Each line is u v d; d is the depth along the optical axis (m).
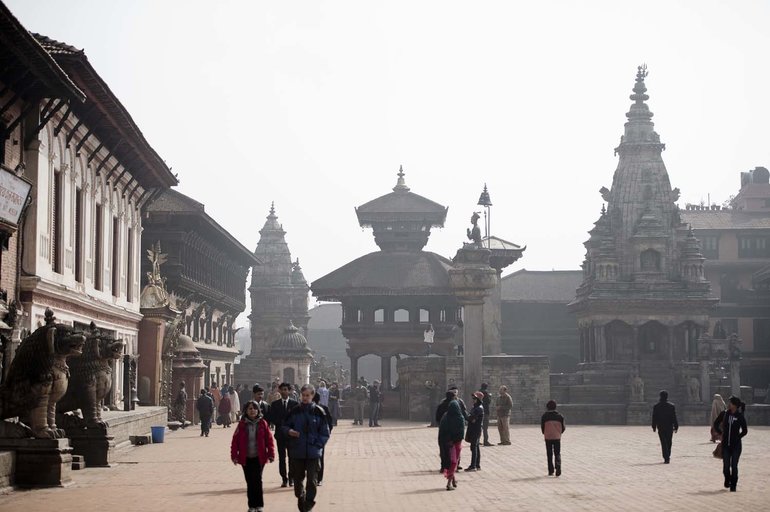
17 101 32.19
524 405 67.38
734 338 78.62
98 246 44.47
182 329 65.62
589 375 89.19
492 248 89.56
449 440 26.80
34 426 26.34
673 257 95.50
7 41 27.70
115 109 39.47
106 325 44.88
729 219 121.12
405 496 24.88
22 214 30.69
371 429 57.56
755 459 38.56
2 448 25.86
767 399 91.25
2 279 30.81
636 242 95.00
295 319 147.38
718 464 35.44
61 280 36.72
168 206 70.56
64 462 26.33
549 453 30.69
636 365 92.56
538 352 120.06
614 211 96.81
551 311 120.81
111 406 45.91
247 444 20.33
